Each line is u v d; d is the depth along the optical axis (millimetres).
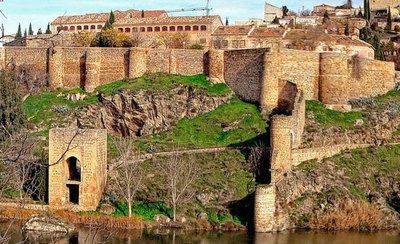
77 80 106312
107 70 105125
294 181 75750
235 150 84062
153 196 75375
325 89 93750
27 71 104938
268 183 76000
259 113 92500
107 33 121562
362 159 83188
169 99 96812
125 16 146375
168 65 103688
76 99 101875
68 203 74625
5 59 108688
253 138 87125
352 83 95938
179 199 74250
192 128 92438
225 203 74688
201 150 84562
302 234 68938
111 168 80812
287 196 73938
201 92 97312
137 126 96688
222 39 124688
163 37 125500
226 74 99688
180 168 77250
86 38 123062
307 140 85000
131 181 77688
